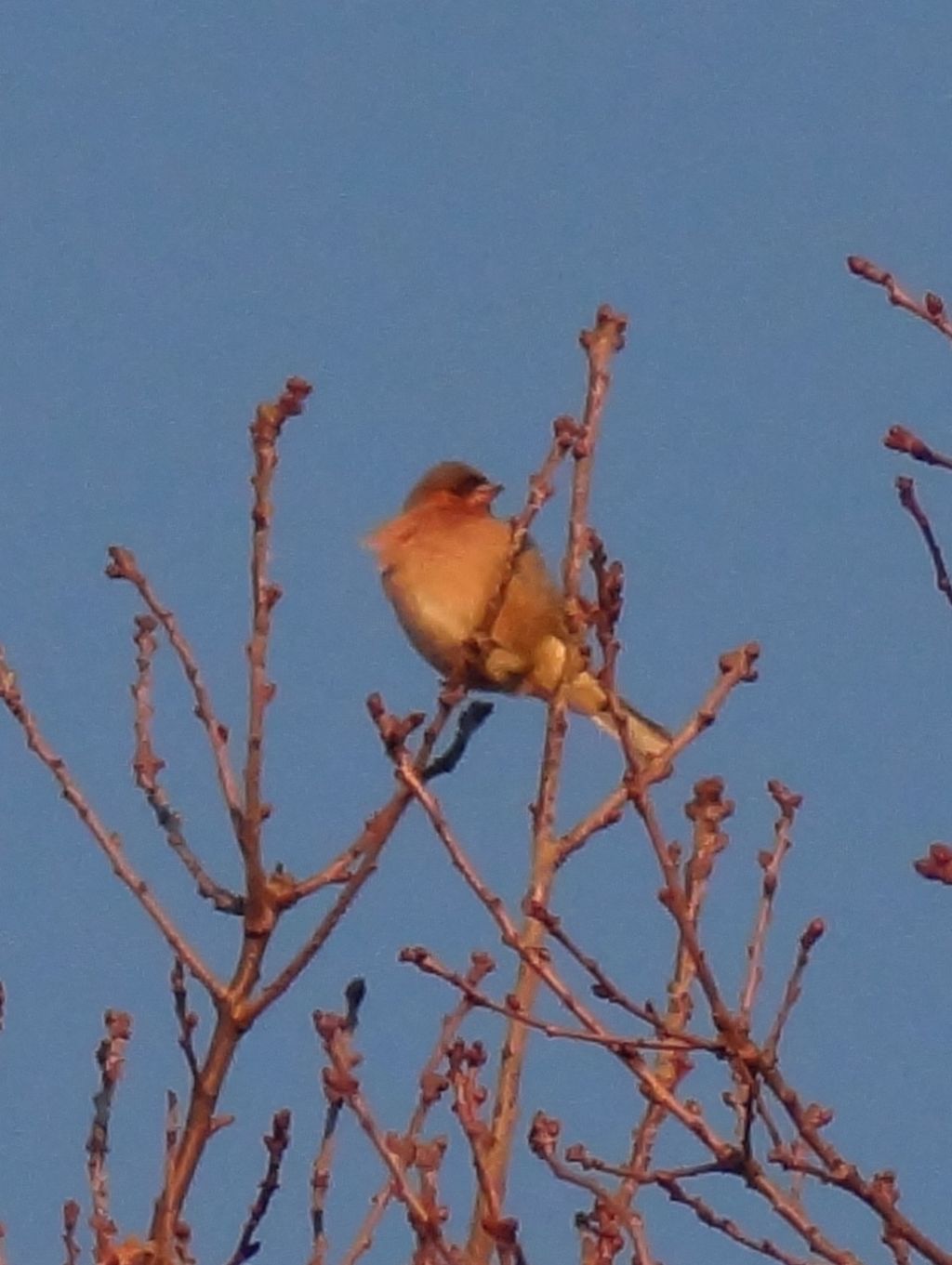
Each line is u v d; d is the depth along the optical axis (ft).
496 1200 31.09
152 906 34.09
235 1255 33.01
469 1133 31.76
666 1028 30.63
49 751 34.88
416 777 32.42
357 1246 33.06
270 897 33.60
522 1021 31.53
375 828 34.04
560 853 35.53
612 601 31.91
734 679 35.35
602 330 38.27
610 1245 31.50
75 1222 32.89
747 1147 30.22
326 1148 33.60
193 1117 32.86
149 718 36.42
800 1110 30.07
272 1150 33.27
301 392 34.96
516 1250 30.45
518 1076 34.14
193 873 34.94
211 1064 33.06
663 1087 30.71
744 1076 30.37
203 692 35.06
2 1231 32.09
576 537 37.76
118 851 34.42
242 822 33.81
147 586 35.96
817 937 31.60
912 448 31.91
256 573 34.50
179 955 33.68
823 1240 29.81
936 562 31.83
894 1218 29.94
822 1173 30.09
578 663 37.50
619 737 31.40
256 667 34.19
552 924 31.09
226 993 33.30
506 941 31.60
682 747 34.91
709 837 35.24
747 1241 30.37
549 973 31.32
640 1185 33.09
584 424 38.19
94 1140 33.65
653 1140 33.65
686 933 30.37
